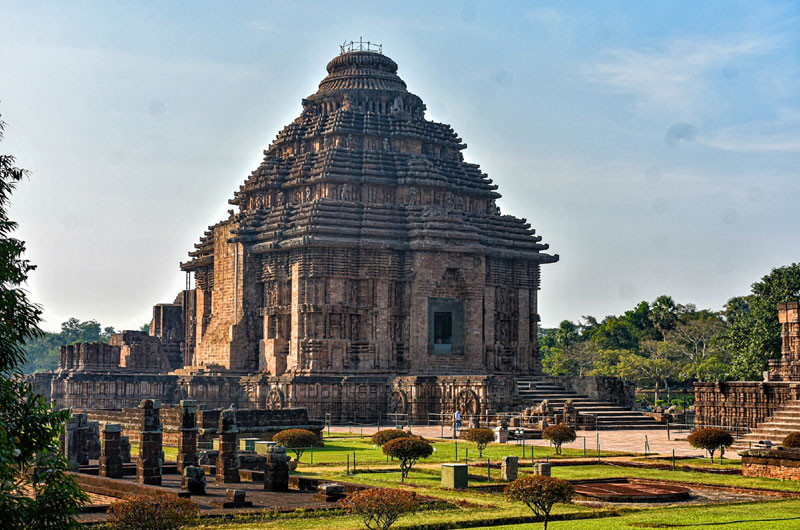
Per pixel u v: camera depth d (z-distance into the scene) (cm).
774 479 4712
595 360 14825
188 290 12269
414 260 9819
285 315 9962
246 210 10712
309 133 10769
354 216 9819
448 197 10331
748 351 10606
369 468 5191
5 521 2311
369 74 11019
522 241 10800
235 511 3572
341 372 9531
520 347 10638
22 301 2480
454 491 4275
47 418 2503
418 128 10656
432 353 9825
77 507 2570
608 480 4684
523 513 3662
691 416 9512
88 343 10900
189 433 4825
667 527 3325
